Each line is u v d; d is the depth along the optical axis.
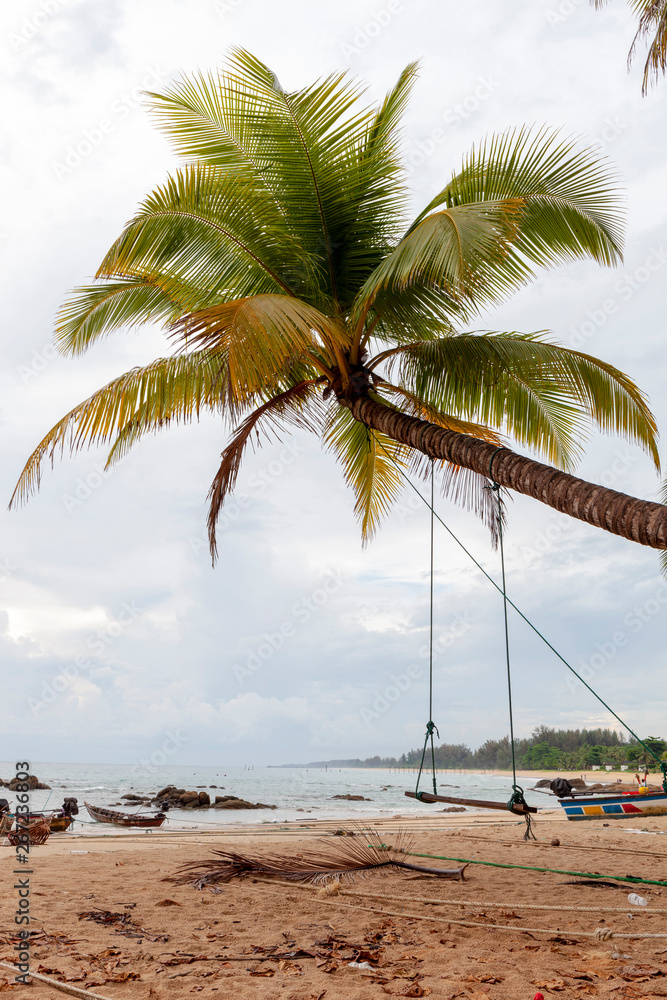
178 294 9.03
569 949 4.48
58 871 6.90
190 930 4.73
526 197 8.00
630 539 5.48
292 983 3.61
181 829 16.11
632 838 11.59
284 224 8.51
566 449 9.49
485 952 4.36
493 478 6.86
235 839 11.94
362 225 8.66
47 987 3.40
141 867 7.37
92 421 8.67
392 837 11.46
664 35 8.55
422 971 3.88
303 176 8.16
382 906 5.74
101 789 47.41
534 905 5.68
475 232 5.91
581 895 6.25
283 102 7.72
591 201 8.01
